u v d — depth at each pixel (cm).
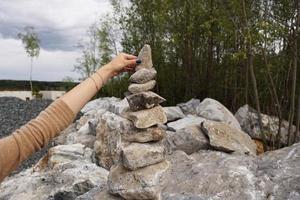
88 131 1179
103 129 964
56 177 790
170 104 1686
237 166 707
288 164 705
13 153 176
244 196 630
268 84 1170
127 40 1748
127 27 1745
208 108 1142
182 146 884
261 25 1025
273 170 689
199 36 1526
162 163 430
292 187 641
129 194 423
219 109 1134
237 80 1450
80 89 202
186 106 1296
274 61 1185
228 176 672
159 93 1705
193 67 1588
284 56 1181
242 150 870
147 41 1695
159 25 1581
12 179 901
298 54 1119
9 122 1895
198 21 1448
